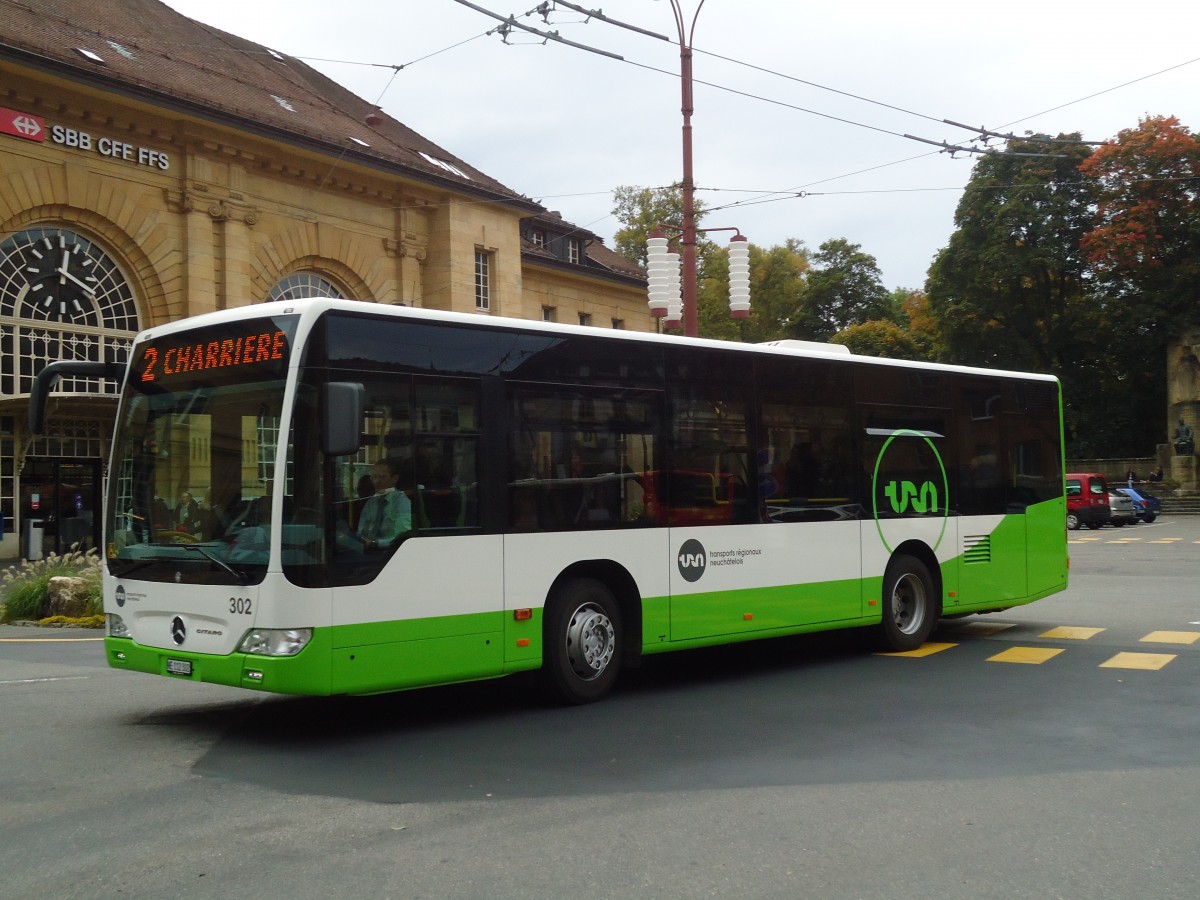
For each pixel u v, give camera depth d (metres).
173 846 5.62
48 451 26.92
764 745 7.88
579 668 9.41
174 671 8.11
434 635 8.30
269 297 28.81
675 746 7.86
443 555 8.39
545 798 6.50
